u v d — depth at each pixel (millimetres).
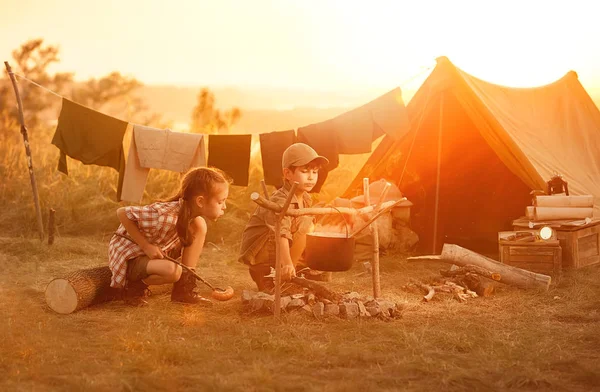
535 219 7355
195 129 12438
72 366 3941
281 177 7410
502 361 4051
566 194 7730
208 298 5980
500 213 8938
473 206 8984
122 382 3600
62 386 3645
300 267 6293
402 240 8281
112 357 4113
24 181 10586
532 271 6855
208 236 9094
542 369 3959
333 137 7484
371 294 6129
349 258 5113
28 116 16625
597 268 7117
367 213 5531
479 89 8969
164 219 5379
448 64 8375
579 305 5602
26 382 3699
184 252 5648
